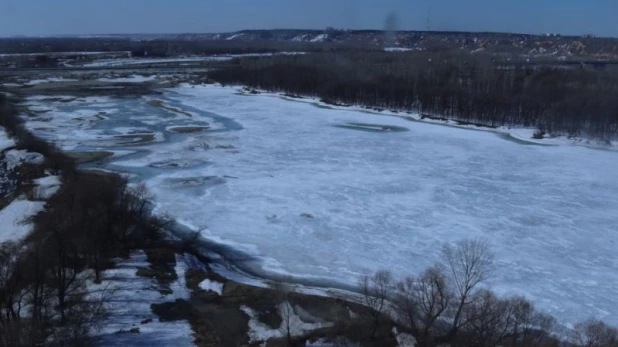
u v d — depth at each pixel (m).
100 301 31.83
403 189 59.47
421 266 40.44
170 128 92.62
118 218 42.66
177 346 28.77
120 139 82.75
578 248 44.62
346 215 51.12
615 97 93.31
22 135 72.06
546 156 76.56
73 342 27.02
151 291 34.41
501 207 54.06
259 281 37.91
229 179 62.34
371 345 29.42
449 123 102.56
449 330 29.92
